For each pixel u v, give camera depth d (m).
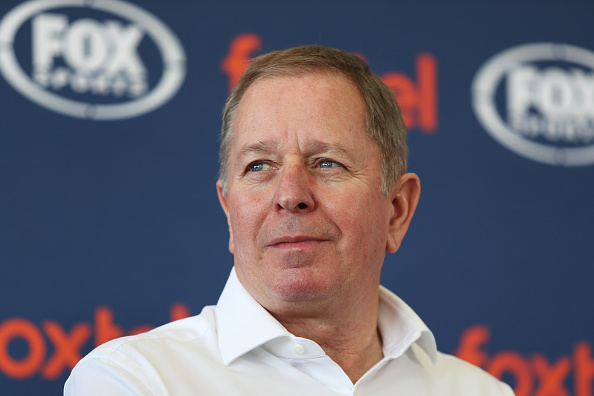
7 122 6.49
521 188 7.38
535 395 7.18
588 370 7.30
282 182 3.61
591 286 7.38
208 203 6.80
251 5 7.12
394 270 7.07
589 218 7.46
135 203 6.66
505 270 7.26
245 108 3.87
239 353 3.62
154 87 6.82
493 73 7.46
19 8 6.61
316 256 3.62
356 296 3.79
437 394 4.21
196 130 6.86
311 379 3.69
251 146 3.73
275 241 3.62
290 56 3.94
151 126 6.77
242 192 3.76
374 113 3.95
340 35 7.26
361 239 3.73
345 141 3.75
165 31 6.91
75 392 3.49
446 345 7.08
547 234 7.38
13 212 6.41
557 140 7.51
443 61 7.39
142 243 6.63
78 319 6.43
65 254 6.47
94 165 6.61
